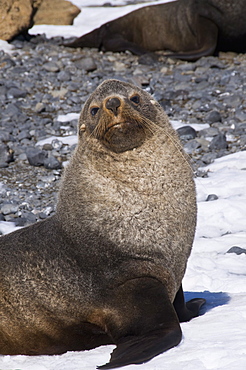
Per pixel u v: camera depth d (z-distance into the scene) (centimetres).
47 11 8106
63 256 2122
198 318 2153
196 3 7300
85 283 2067
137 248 2055
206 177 4372
